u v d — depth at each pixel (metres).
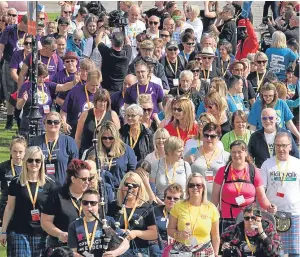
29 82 38.31
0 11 51.19
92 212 26.41
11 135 44.16
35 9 35.91
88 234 26.45
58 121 31.75
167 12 54.97
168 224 27.98
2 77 46.91
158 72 41.97
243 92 40.03
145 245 27.89
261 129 33.41
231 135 33.81
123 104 38.22
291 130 36.72
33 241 28.52
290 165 30.89
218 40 50.88
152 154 31.62
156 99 38.34
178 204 27.89
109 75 42.34
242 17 58.00
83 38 47.19
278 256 27.70
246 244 27.75
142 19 53.00
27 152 28.38
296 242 30.80
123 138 33.47
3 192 30.77
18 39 46.34
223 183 30.00
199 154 31.95
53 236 27.84
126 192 27.80
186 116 33.62
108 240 26.41
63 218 27.67
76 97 36.28
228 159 30.83
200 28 54.62
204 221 27.75
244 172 30.02
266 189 30.94
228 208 29.91
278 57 46.81
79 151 34.28
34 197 28.34
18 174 29.30
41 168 28.52
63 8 51.78
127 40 47.22
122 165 31.23
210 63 43.03
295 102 41.78
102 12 53.72
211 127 31.80
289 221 30.72
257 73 42.66
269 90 36.09
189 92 38.81
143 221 27.70
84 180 27.58
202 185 27.78
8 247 28.69
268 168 30.91
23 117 38.16
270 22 56.69
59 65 42.53
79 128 34.28
